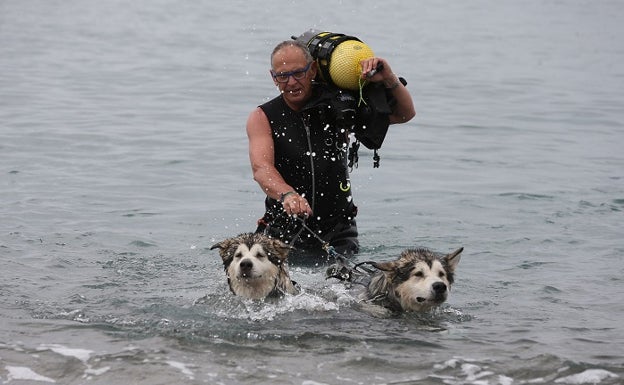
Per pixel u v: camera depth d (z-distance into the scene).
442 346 9.15
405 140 21.17
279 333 9.45
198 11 45.22
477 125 22.94
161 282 11.50
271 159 11.53
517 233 14.11
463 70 31.38
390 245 13.40
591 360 8.71
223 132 21.19
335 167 11.91
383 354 8.87
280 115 11.74
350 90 11.37
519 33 41.38
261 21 41.53
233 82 27.72
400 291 10.57
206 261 12.55
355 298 10.95
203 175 17.52
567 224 14.60
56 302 10.43
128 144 19.81
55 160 18.28
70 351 8.84
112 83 27.42
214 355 8.79
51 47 34.12
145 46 34.78
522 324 9.95
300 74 11.26
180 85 27.22
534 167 18.70
